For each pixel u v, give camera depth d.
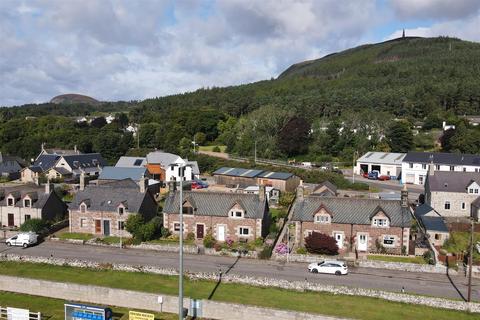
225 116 185.12
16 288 43.50
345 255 54.03
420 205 73.25
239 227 58.84
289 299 41.16
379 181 107.75
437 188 76.75
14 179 121.19
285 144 133.50
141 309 39.81
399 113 175.25
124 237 62.12
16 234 61.09
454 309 39.53
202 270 48.91
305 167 116.94
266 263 51.94
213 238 59.00
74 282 45.59
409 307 39.84
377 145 130.75
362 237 56.16
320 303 40.28
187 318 37.97
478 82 186.12
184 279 46.03
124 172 101.69
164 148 153.25
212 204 60.50
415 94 184.25
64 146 158.00
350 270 49.78
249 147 138.25
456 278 47.59
